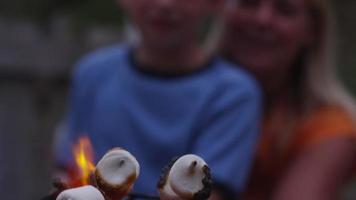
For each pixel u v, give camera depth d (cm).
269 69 312
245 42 312
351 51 746
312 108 313
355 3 758
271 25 307
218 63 273
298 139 306
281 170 306
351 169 306
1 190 593
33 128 595
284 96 316
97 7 604
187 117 264
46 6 593
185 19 270
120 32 601
